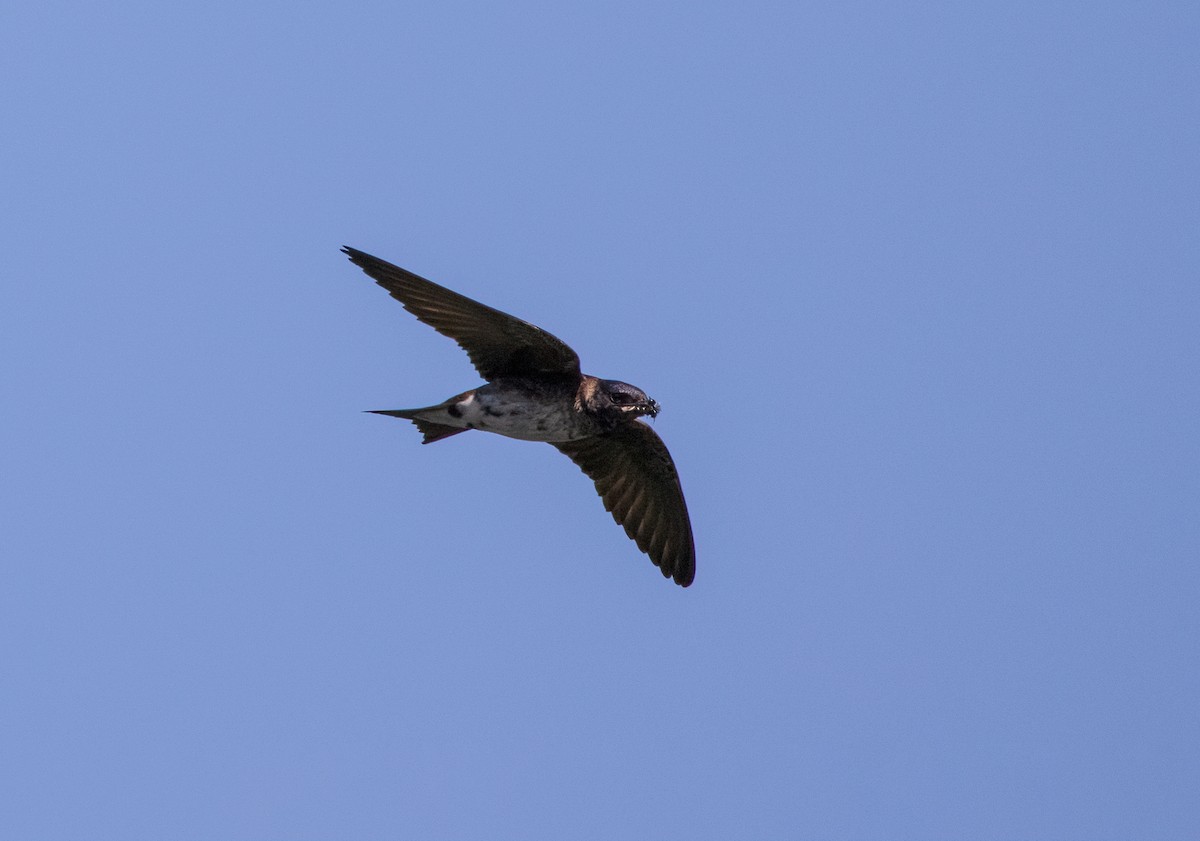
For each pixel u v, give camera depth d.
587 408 16.19
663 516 18.39
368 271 15.53
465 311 15.47
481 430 16.27
